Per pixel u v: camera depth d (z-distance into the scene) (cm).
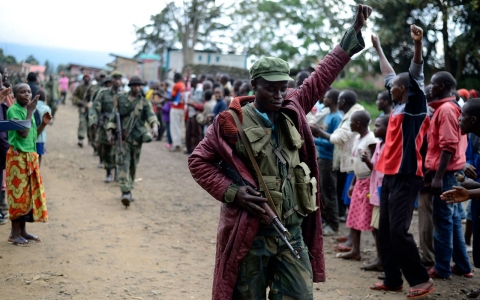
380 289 499
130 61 3816
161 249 597
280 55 3011
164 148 1441
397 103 488
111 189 898
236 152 315
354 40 355
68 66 4531
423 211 552
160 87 1614
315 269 334
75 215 714
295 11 3008
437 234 525
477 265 477
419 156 464
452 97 506
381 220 489
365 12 357
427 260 554
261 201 301
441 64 1975
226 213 316
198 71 2753
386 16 1875
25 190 557
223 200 309
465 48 1689
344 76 2725
